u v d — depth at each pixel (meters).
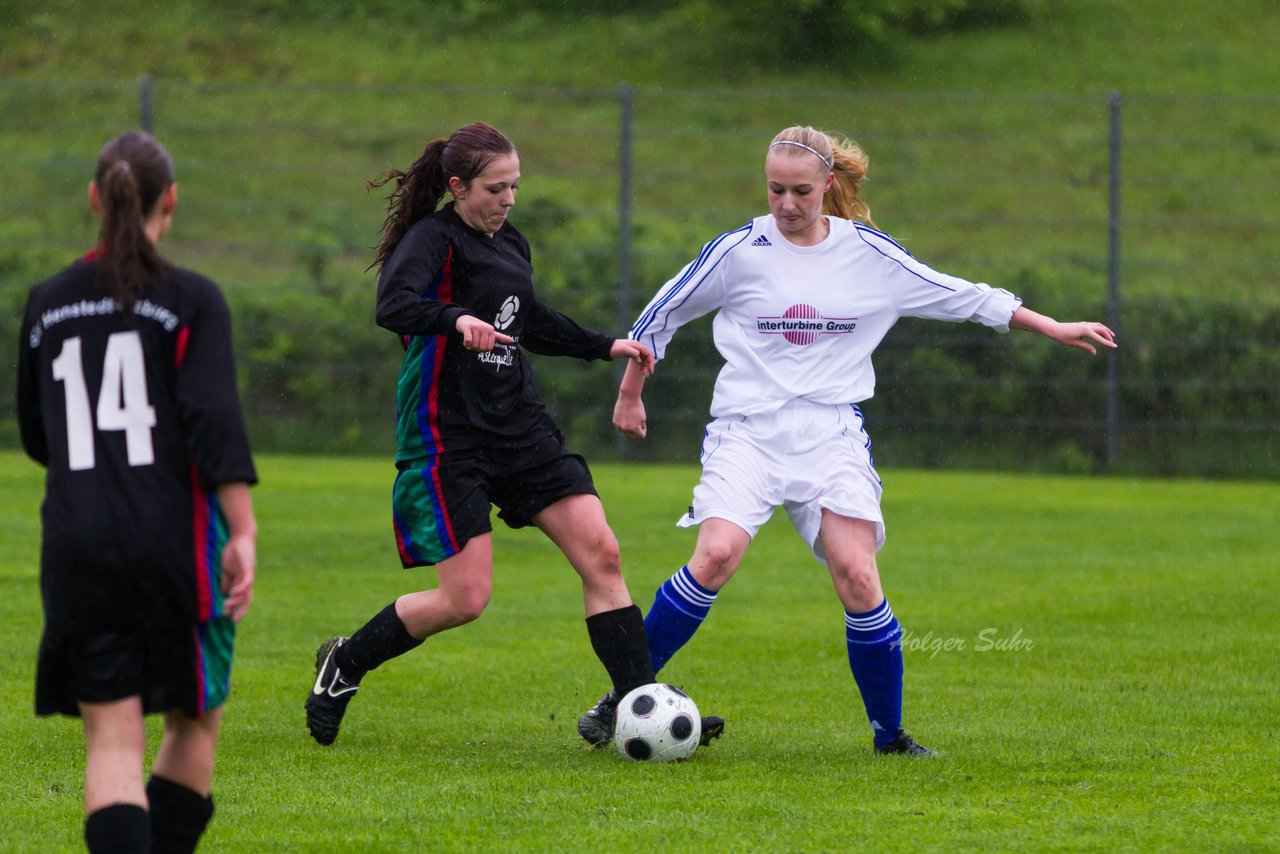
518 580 33.09
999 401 54.81
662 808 15.90
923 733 19.84
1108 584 32.44
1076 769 17.78
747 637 27.14
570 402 55.09
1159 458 54.44
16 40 91.56
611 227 58.81
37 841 14.51
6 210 66.38
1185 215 73.50
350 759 18.36
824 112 85.25
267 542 36.56
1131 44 93.50
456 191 18.62
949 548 37.53
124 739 11.70
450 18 95.56
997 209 73.81
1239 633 27.27
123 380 11.63
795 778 17.36
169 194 12.13
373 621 18.97
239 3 96.31
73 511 11.53
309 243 64.00
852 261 19.42
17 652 24.52
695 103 86.12
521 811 15.75
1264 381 54.22
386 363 55.66
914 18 94.06
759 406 19.23
